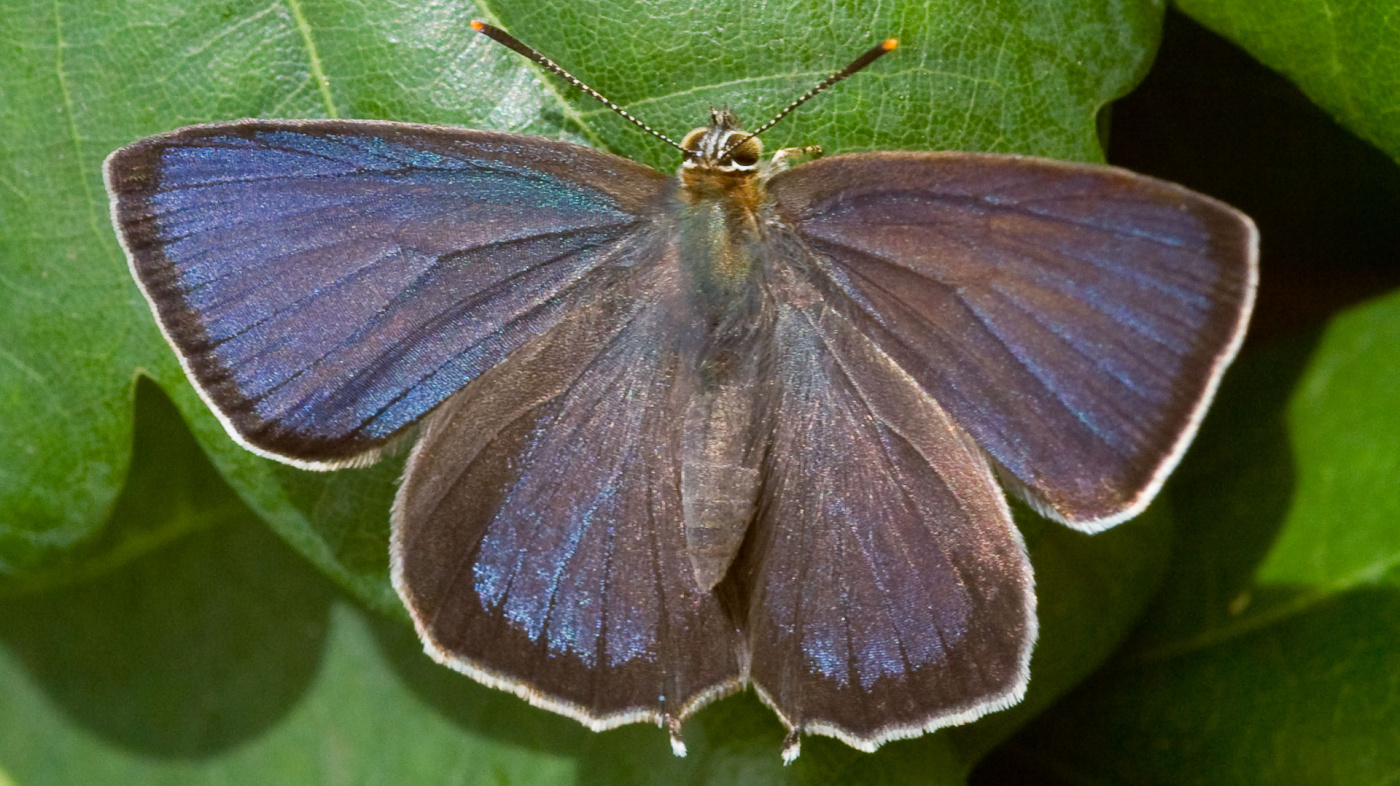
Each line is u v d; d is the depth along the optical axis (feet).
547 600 0.49
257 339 0.48
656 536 0.49
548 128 0.49
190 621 0.54
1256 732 0.52
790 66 0.49
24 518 0.51
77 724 0.54
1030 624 0.48
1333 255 0.53
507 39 0.49
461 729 0.52
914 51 0.49
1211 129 0.52
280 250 0.48
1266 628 0.52
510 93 0.49
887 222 0.48
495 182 0.48
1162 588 0.53
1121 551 0.52
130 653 0.54
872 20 0.49
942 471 0.48
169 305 0.48
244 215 0.48
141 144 0.47
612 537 0.49
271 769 0.53
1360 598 0.52
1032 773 0.53
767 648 0.49
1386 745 0.51
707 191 0.49
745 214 0.49
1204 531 0.53
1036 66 0.49
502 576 0.49
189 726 0.54
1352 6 0.49
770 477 0.49
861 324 0.49
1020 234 0.48
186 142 0.48
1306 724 0.51
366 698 0.53
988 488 0.48
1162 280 0.47
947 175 0.48
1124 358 0.47
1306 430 0.53
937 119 0.49
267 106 0.50
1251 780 0.51
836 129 0.49
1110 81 0.49
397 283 0.48
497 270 0.49
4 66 0.50
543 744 0.52
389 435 0.49
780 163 0.49
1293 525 0.52
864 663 0.49
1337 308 0.53
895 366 0.49
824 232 0.49
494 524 0.49
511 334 0.49
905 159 0.48
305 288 0.48
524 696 0.49
